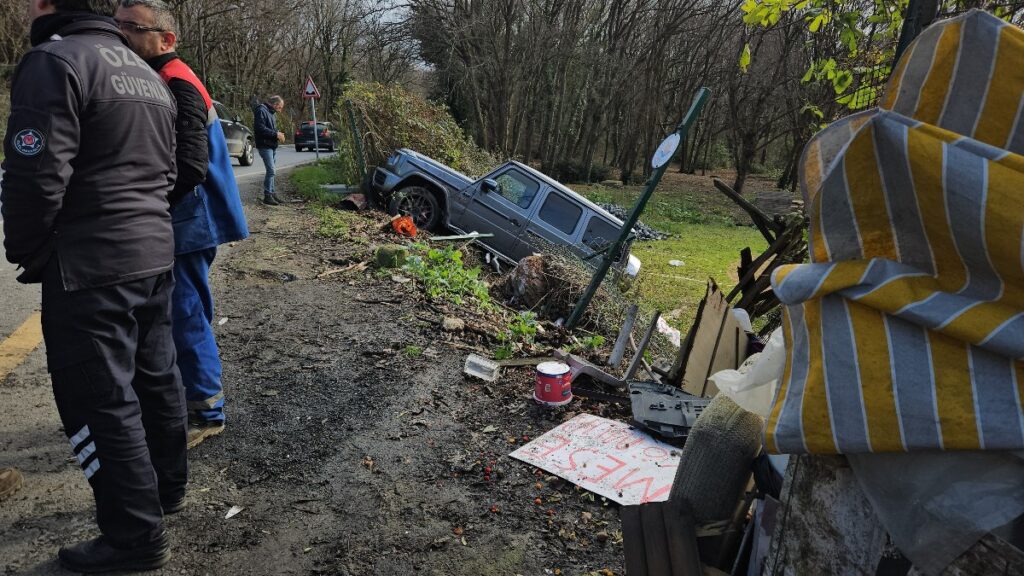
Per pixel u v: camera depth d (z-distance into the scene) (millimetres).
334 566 2393
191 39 35000
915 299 1138
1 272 5664
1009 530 1063
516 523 2666
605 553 2504
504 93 25109
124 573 2279
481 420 3531
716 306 3441
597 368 4004
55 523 2541
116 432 2127
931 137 1095
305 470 3008
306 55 49969
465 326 4984
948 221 1096
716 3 28391
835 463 1300
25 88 1845
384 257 6449
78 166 1982
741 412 1961
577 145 32312
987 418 1074
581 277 6980
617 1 27000
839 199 1229
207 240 2926
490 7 24266
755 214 4754
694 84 30828
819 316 1261
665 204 22688
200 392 3154
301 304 5328
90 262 2018
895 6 3523
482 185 9297
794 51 22203
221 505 2725
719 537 1919
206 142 2709
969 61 1135
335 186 12945
